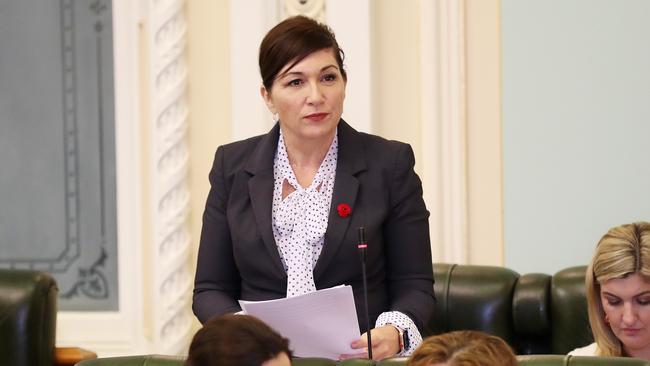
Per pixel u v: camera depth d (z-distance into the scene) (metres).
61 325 13.66
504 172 12.30
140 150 13.37
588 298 8.83
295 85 7.89
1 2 13.75
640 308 8.45
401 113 12.55
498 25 12.24
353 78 12.49
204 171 13.14
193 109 13.15
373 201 8.05
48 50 13.70
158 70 13.02
